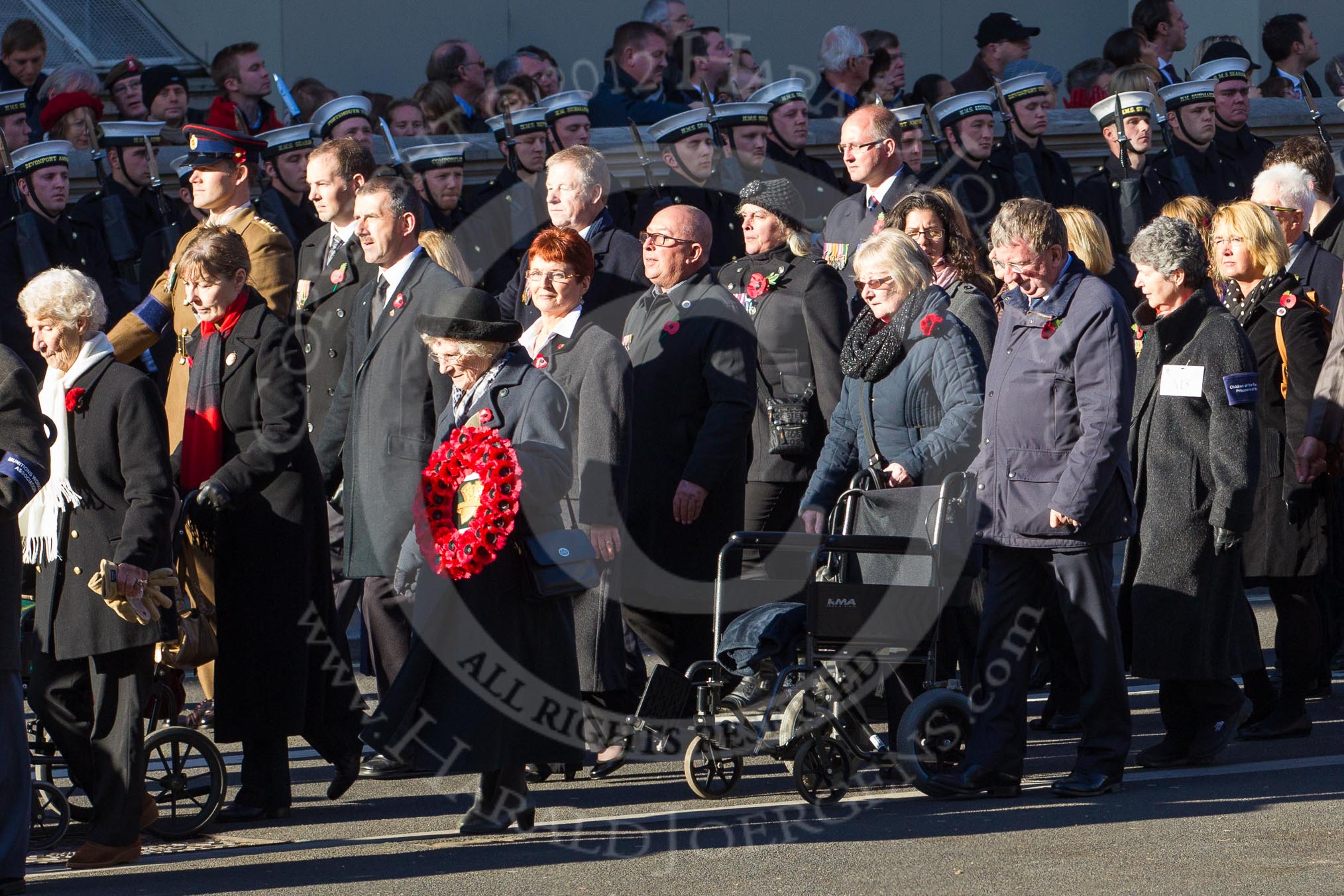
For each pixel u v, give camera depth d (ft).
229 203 89.35
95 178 122.11
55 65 152.97
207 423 75.92
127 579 65.46
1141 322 82.89
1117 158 126.21
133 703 67.05
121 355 86.02
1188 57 180.14
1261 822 68.23
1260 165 131.44
